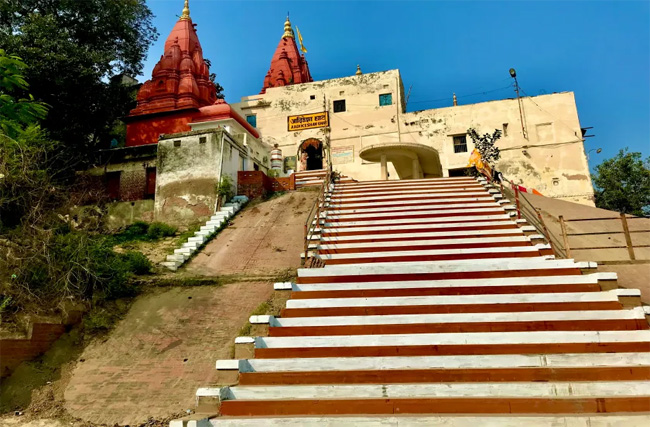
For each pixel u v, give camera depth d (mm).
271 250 11656
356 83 27609
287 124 28000
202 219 14539
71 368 7762
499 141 24625
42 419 6582
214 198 14750
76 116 17984
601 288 7062
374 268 8133
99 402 6844
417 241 9680
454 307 6809
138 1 19391
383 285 7645
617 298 6680
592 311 6395
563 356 5535
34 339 7926
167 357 7750
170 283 10203
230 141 15977
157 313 9117
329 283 7844
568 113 24281
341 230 10859
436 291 7348
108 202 16297
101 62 17375
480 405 4758
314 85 28250
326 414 4953
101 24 18484
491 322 6316
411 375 5434
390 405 4887
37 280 8891
